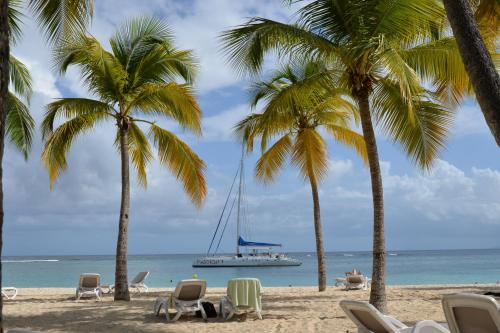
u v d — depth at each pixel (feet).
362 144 57.88
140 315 37.29
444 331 18.83
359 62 34.45
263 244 204.33
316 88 38.55
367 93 35.45
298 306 42.01
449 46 33.55
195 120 48.70
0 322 12.89
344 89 43.14
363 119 35.24
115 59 47.50
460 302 16.29
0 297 13.05
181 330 30.66
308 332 29.04
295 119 55.98
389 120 37.50
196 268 209.46
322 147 58.85
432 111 37.11
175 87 46.65
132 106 50.37
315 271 180.65
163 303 35.27
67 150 51.19
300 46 34.47
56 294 59.21
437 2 31.22
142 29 49.75
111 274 166.20
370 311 20.02
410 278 117.19
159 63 49.93
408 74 29.17
